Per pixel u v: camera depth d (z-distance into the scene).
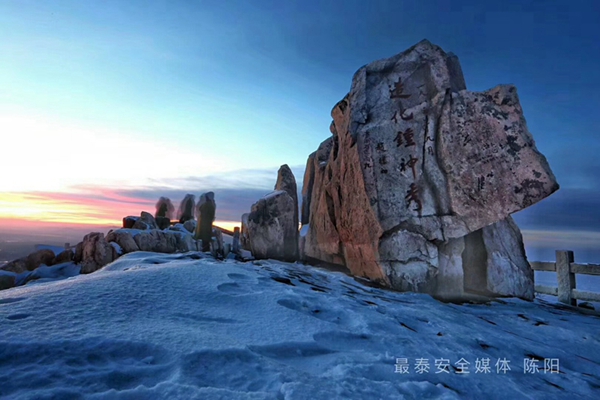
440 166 7.68
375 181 7.83
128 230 10.66
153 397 1.73
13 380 1.77
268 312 3.48
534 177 7.18
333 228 10.42
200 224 13.43
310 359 2.66
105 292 3.28
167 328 2.63
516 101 7.65
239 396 1.81
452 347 3.40
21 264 11.02
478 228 7.27
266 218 11.54
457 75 8.45
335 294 5.19
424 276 7.23
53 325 2.43
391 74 8.57
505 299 7.41
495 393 2.54
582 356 3.95
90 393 1.75
